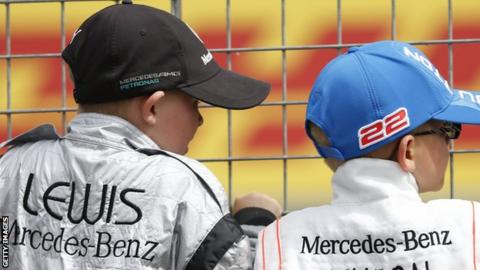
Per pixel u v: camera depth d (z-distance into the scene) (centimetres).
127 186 724
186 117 765
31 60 2141
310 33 2186
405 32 2189
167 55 742
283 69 1070
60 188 739
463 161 2114
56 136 781
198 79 757
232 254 712
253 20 2181
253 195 1016
